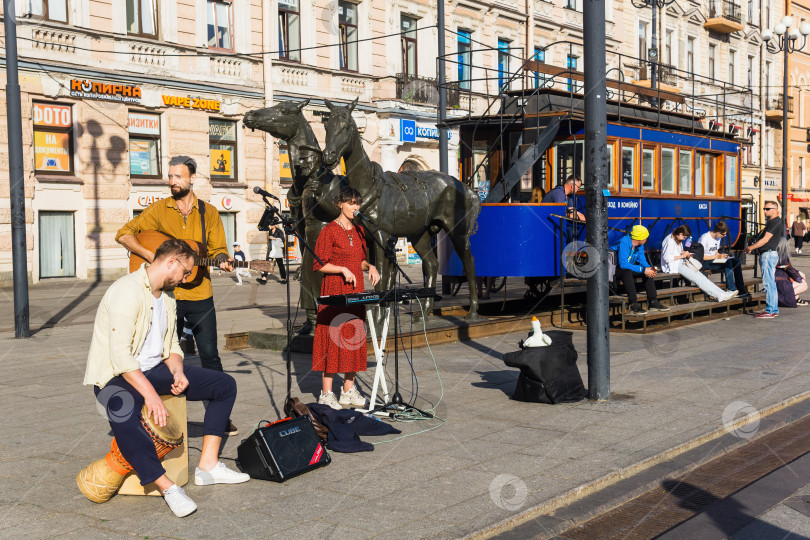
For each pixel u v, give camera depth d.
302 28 28.31
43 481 5.22
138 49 24.11
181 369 5.00
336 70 29.31
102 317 4.68
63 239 22.81
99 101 23.16
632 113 15.14
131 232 6.28
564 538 4.47
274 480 5.18
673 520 4.76
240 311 16.00
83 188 22.94
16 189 12.75
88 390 8.17
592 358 7.57
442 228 11.55
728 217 18.14
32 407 7.36
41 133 22.11
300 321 13.33
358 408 7.09
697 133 17.30
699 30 46.47
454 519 4.49
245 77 26.72
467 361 9.70
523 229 12.45
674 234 14.45
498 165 14.42
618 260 12.98
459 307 13.48
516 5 35.91
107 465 4.77
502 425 6.62
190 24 25.36
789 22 31.02
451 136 21.08
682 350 10.59
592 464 5.52
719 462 5.93
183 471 5.03
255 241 27.12
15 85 12.83
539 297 15.17
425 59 32.62
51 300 18.78
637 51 42.03
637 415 6.96
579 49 40.12
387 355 10.10
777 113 51.44
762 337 11.85
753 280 17.19
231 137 26.73
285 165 28.30
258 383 8.34
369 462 5.59
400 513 4.59
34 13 21.72
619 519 4.77
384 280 9.98
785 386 8.21
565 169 13.60
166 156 24.91
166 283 4.88
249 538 4.24
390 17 31.16
